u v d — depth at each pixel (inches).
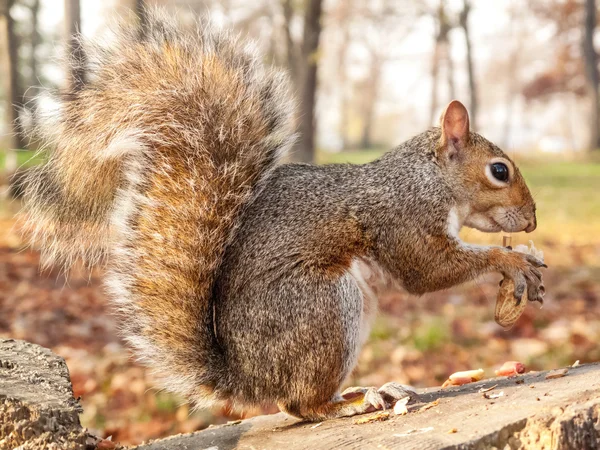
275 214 42.1
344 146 475.5
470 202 44.2
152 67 42.6
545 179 173.3
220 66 42.7
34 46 229.0
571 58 349.4
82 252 43.0
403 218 43.1
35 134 43.2
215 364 41.3
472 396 40.3
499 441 37.7
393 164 43.7
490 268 43.0
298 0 201.8
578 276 78.3
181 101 42.1
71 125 42.7
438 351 56.7
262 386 41.3
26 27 233.8
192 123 41.9
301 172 43.1
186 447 40.3
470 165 44.0
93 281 77.4
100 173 42.7
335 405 41.6
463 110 44.0
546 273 80.0
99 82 42.7
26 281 76.1
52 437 38.5
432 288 43.5
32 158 43.3
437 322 60.7
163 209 41.4
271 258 41.6
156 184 41.5
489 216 44.5
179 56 42.7
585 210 129.5
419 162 43.8
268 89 42.9
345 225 42.5
